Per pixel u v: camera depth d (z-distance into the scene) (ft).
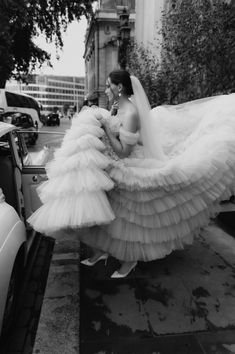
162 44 24.29
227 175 9.29
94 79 165.68
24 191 11.17
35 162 12.78
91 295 9.21
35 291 10.00
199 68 18.11
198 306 8.71
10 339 7.97
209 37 16.81
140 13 53.11
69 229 8.57
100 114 8.49
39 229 7.93
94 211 7.36
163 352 7.16
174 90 21.39
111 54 150.82
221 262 11.06
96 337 7.61
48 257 12.17
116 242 8.96
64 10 55.83
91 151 7.73
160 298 9.07
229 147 9.29
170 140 11.00
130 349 7.25
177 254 11.57
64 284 9.69
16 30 48.60
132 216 8.54
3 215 7.79
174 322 8.10
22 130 12.87
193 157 8.84
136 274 10.30
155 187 8.09
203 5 17.74
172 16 20.67
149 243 8.87
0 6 38.17
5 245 7.02
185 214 8.81
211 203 9.41
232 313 8.43
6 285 6.69
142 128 8.96
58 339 7.57
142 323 8.06
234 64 16.61
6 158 10.70
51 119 111.75
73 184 7.52
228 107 10.36
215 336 7.63
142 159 8.71
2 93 53.47
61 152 8.02
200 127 10.67
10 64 48.21
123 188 8.21
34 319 8.73
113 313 8.45
